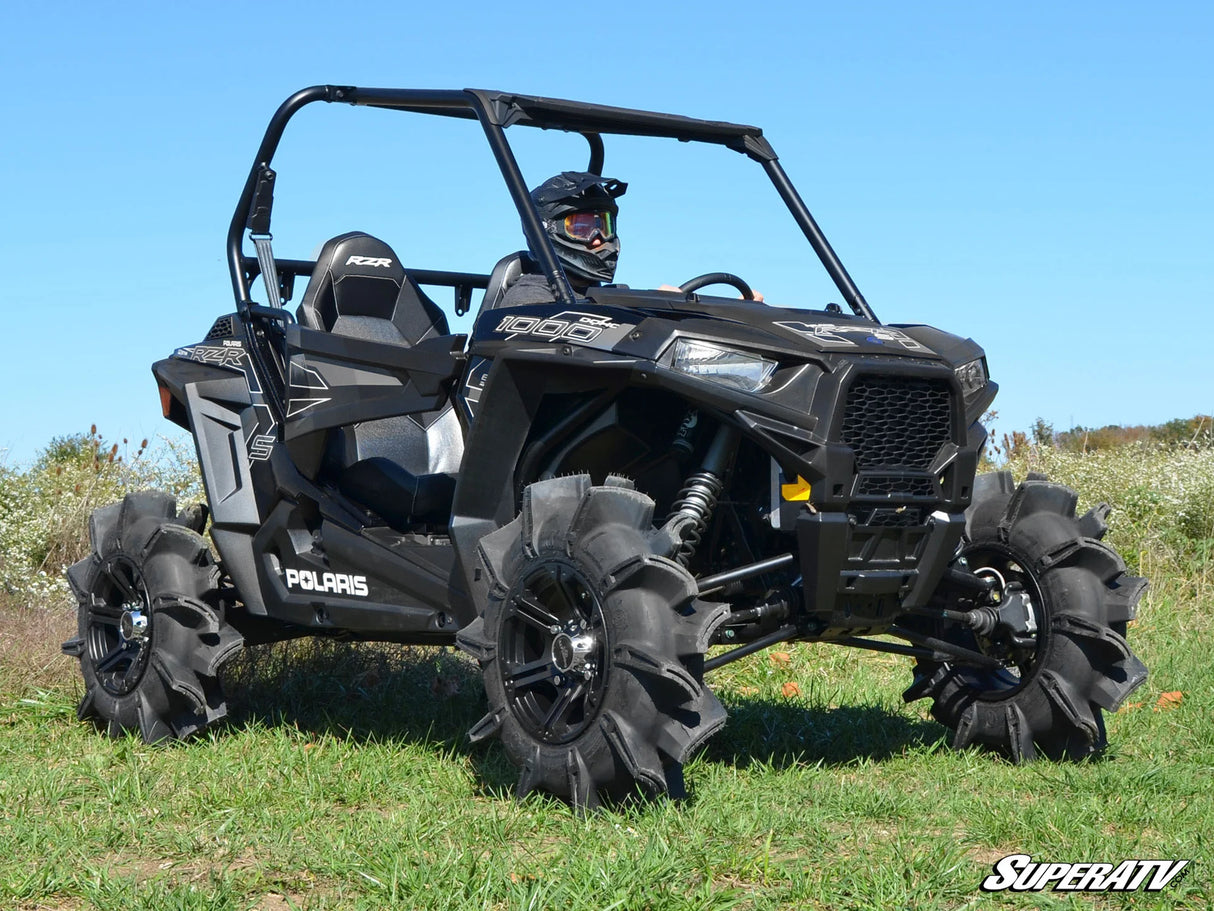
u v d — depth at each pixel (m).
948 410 3.71
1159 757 4.18
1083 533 4.18
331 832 3.13
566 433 3.82
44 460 9.80
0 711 4.94
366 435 4.80
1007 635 4.23
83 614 4.93
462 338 4.07
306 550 4.65
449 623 4.14
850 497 3.47
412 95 4.33
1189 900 2.71
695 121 4.48
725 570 4.00
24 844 3.04
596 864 2.70
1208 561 7.89
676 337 3.51
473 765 3.95
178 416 5.25
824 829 3.14
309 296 4.98
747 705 5.00
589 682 3.37
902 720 4.80
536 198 4.52
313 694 5.28
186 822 3.35
